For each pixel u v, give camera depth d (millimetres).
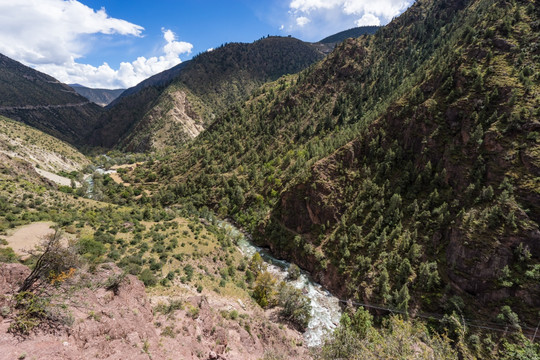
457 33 121312
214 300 52188
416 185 78625
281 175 125688
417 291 61250
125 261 51906
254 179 135375
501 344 48812
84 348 21203
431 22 178625
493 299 53906
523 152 61781
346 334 32375
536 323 48562
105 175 175250
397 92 117625
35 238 49062
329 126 150000
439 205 71688
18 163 109312
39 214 63156
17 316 19500
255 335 48281
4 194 71500
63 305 22859
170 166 184125
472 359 21562
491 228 57969
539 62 73562
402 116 93812
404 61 163375
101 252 53344
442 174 74125
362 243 77000
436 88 90125
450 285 59344
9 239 46875
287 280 79562
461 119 77875
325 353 32062
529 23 84750
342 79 181000
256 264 79125
